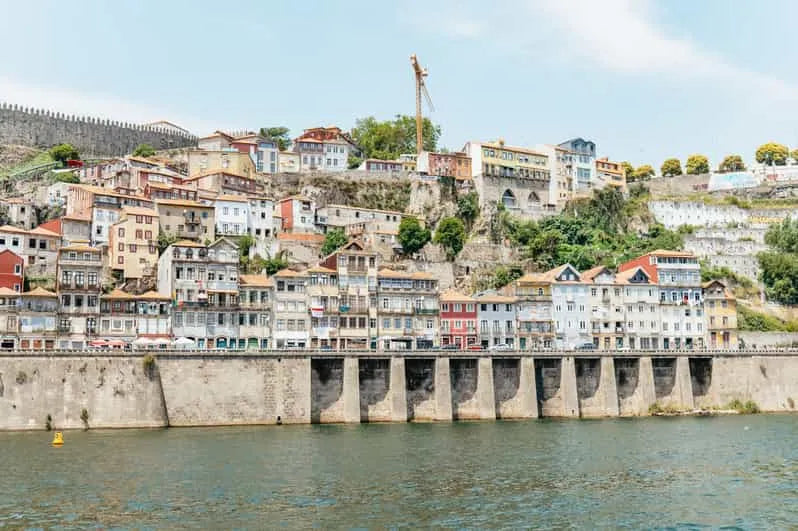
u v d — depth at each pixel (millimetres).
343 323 163625
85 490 86062
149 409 132250
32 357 128250
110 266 173500
